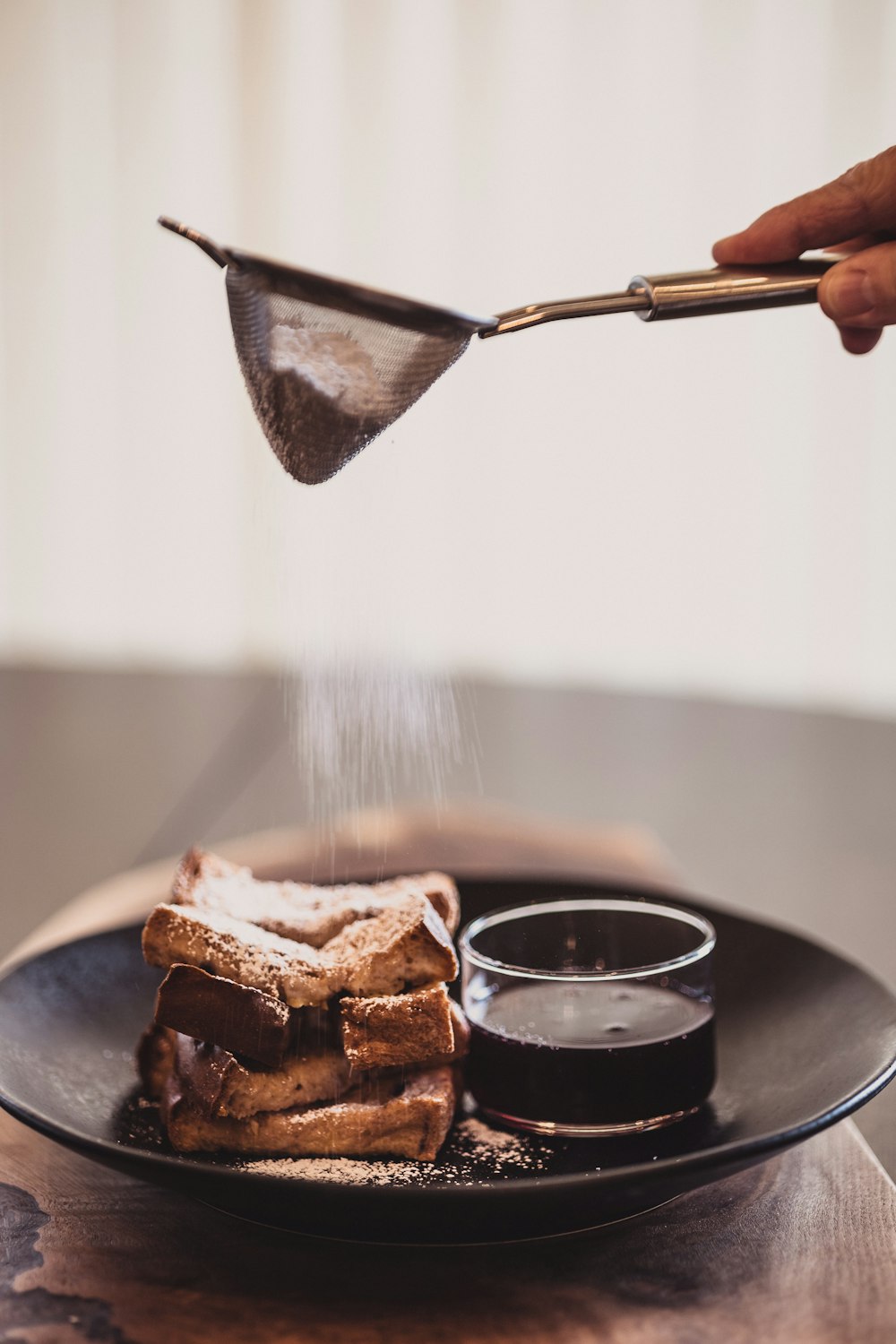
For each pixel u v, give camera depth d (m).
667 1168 0.60
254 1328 0.60
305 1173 0.66
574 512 2.11
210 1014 0.66
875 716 1.36
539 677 2.15
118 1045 0.73
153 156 2.15
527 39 2.05
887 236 0.82
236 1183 0.60
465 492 2.12
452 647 2.14
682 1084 0.68
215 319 2.18
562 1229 0.63
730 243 0.80
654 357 2.06
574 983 0.69
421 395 0.70
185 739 1.25
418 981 0.68
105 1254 0.63
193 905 0.70
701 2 1.99
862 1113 0.72
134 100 2.14
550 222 2.07
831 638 2.09
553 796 1.11
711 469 2.07
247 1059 0.67
